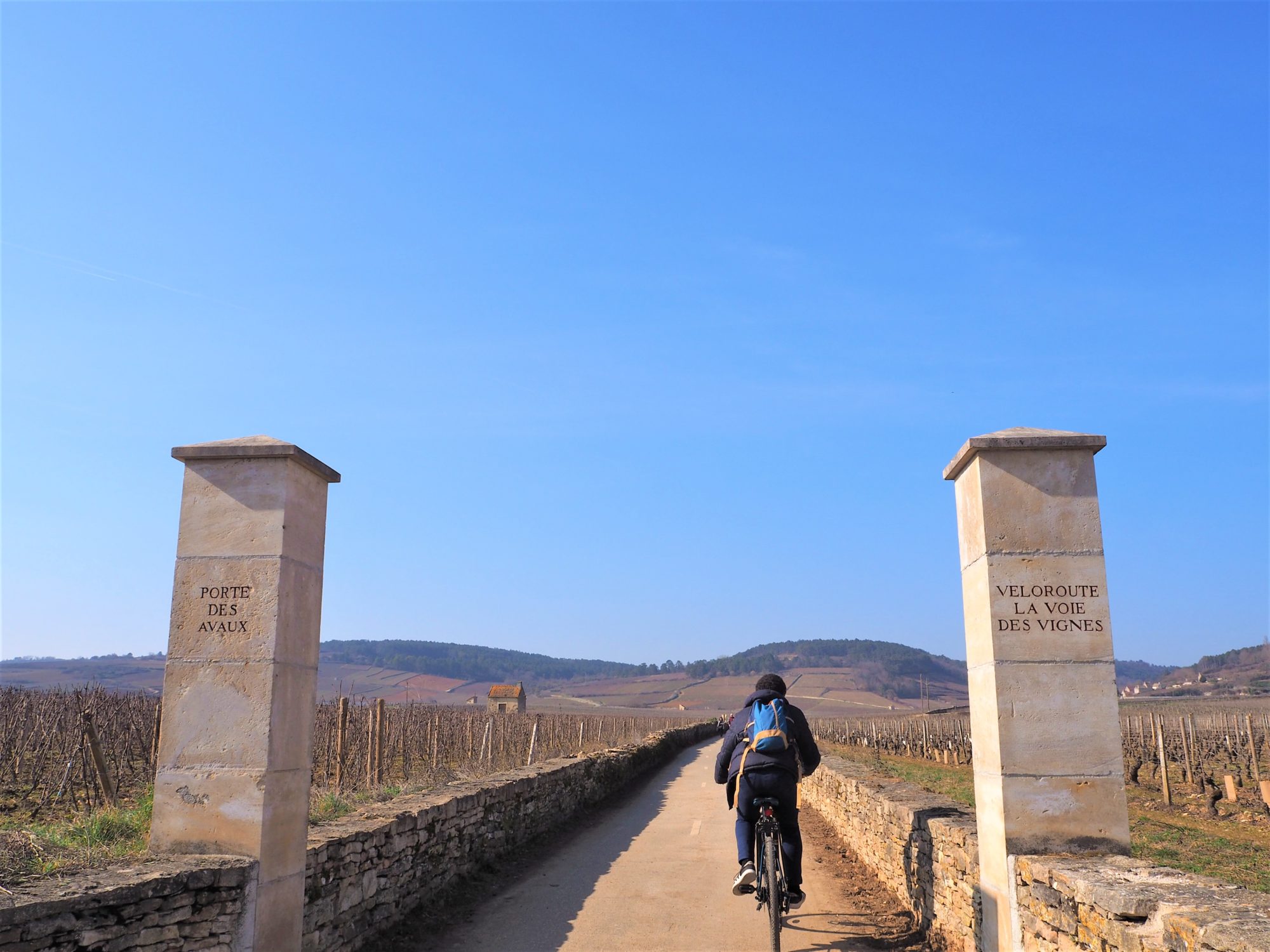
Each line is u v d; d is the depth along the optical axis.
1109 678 5.40
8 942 3.89
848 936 7.21
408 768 19.52
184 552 5.70
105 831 7.59
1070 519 5.58
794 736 6.66
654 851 11.33
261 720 5.43
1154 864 4.85
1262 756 32.47
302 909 5.75
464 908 8.18
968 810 7.64
